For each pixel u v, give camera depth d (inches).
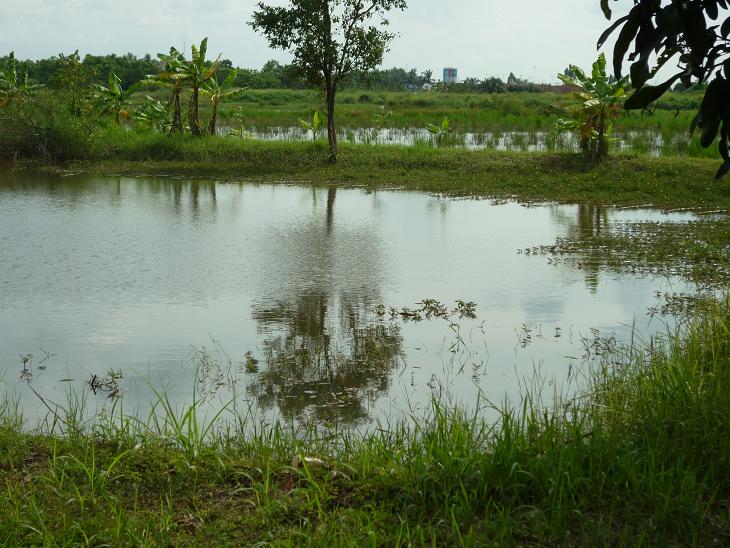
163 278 445.4
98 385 278.4
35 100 1162.6
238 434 227.0
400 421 247.3
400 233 596.4
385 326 355.3
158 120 1317.7
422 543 149.1
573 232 599.2
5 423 231.6
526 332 344.8
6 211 682.8
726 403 208.5
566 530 156.6
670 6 114.0
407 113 1820.9
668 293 408.8
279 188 868.6
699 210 709.9
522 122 1546.5
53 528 161.6
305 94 2763.3
